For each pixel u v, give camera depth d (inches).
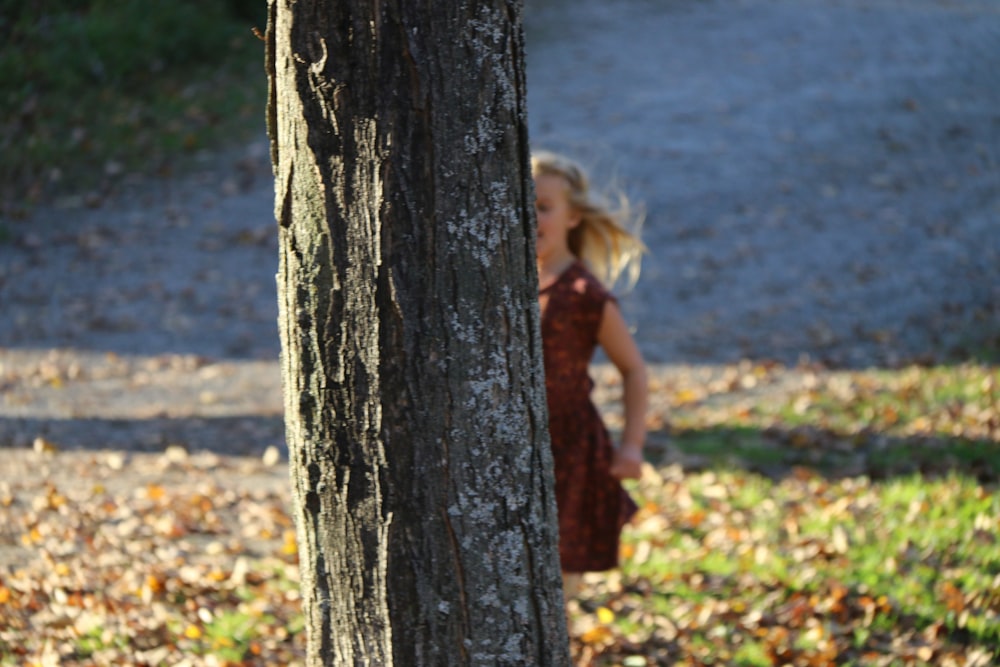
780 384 410.9
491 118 109.9
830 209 634.2
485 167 110.1
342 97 107.2
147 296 497.7
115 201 605.9
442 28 107.0
